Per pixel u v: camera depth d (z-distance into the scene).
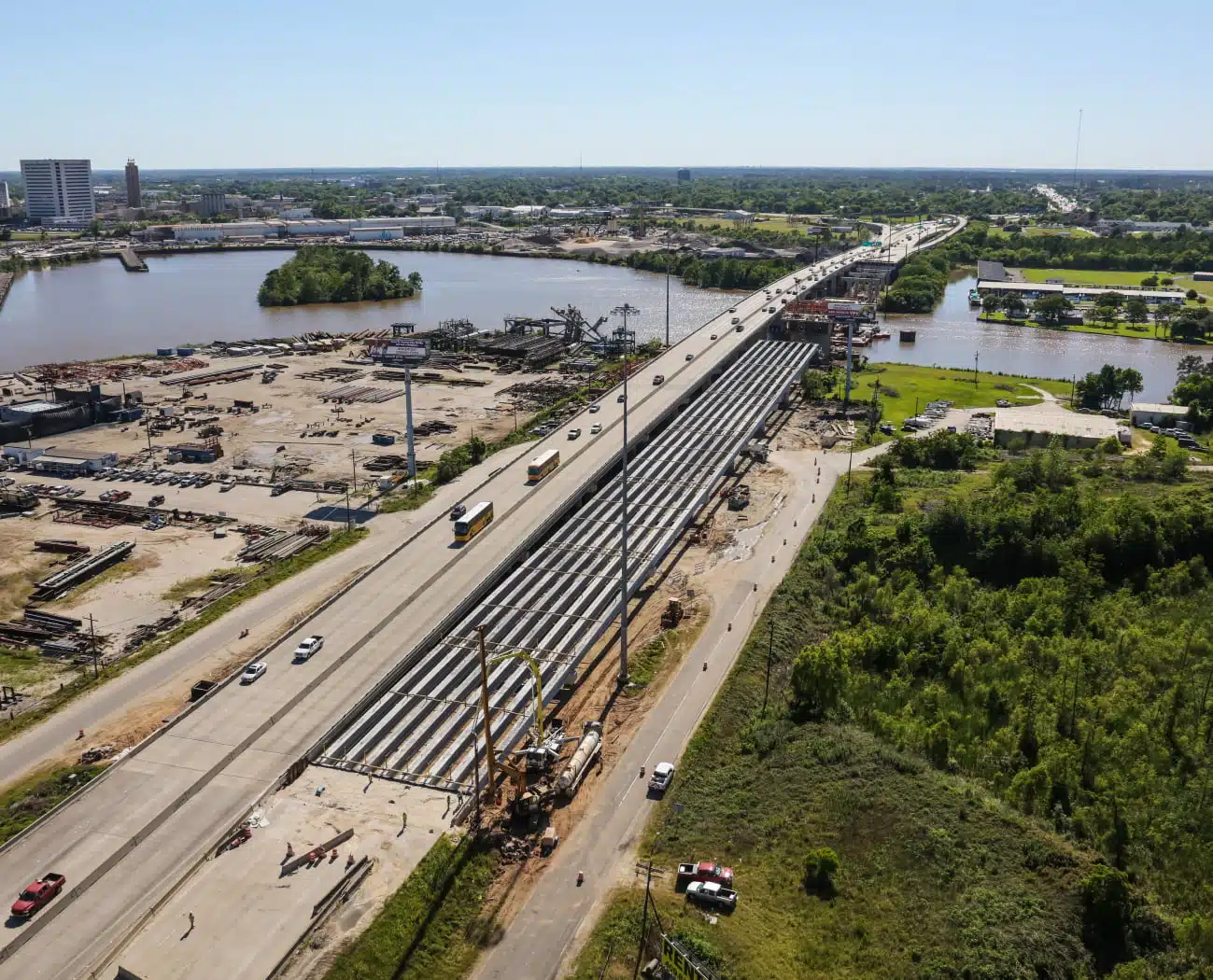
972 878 91.44
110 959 81.19
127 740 116.00
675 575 164.75
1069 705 124.00
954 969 81.69
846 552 169.00
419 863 92.81
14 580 159.50
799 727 120.31
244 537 178.12
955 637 139.50
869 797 103.25
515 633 131.38
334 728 110.69
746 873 94.31
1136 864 97.62
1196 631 140.00
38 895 85.88
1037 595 154.12
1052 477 197.50
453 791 103.56
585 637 130.00
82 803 98.62
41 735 117.44
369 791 102.88
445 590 141.62
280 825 97.06
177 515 187.38
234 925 84.69
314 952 82.62
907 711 124.19
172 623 144.75
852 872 93.75
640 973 82.19
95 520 184.88
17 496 191.25
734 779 109.94
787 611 151.00
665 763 110.88
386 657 124.19
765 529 183.12
